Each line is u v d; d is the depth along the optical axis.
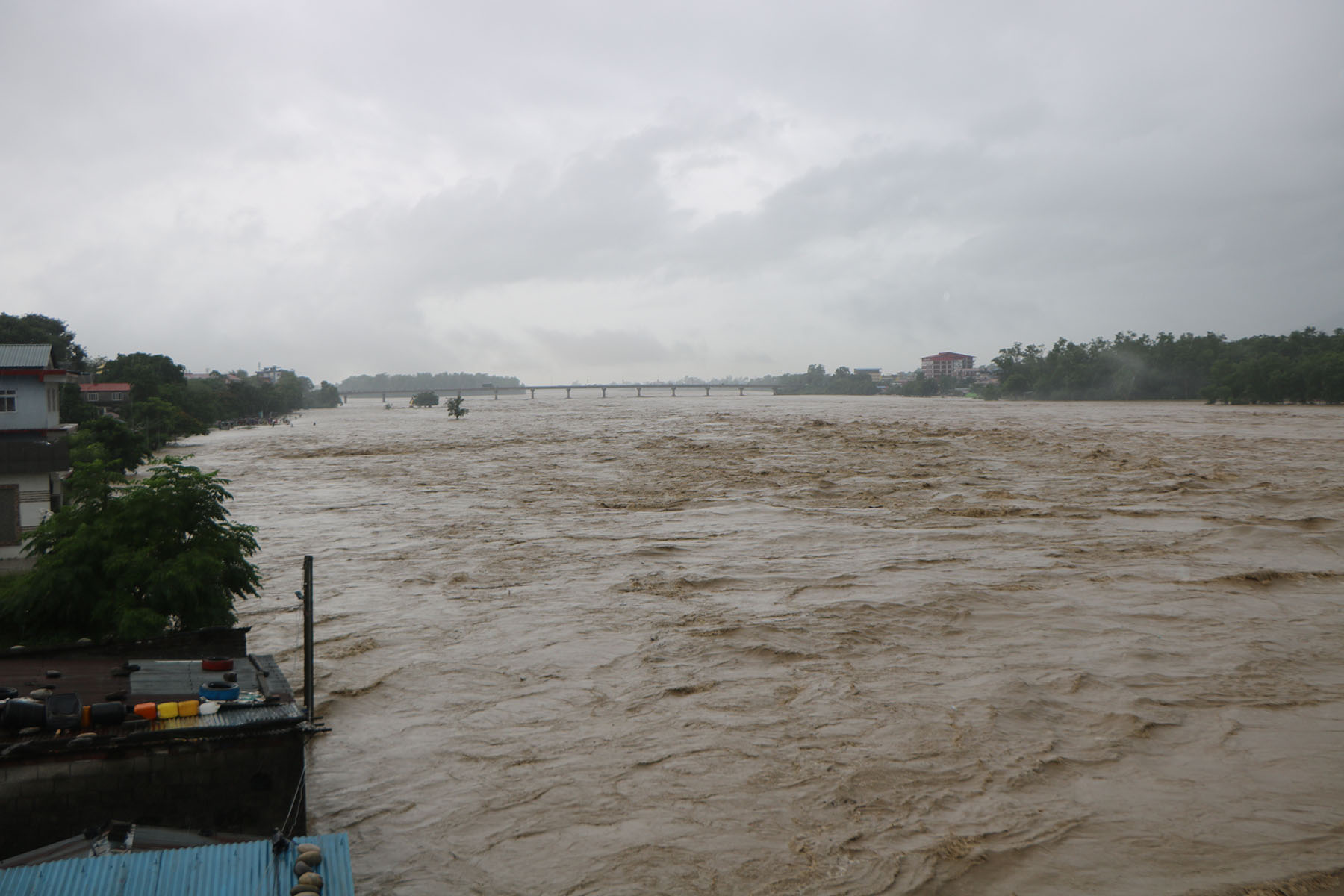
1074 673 18.08
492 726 15.91
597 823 12.51
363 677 18.41
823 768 14.01
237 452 82.75
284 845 8.38
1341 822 12.28
